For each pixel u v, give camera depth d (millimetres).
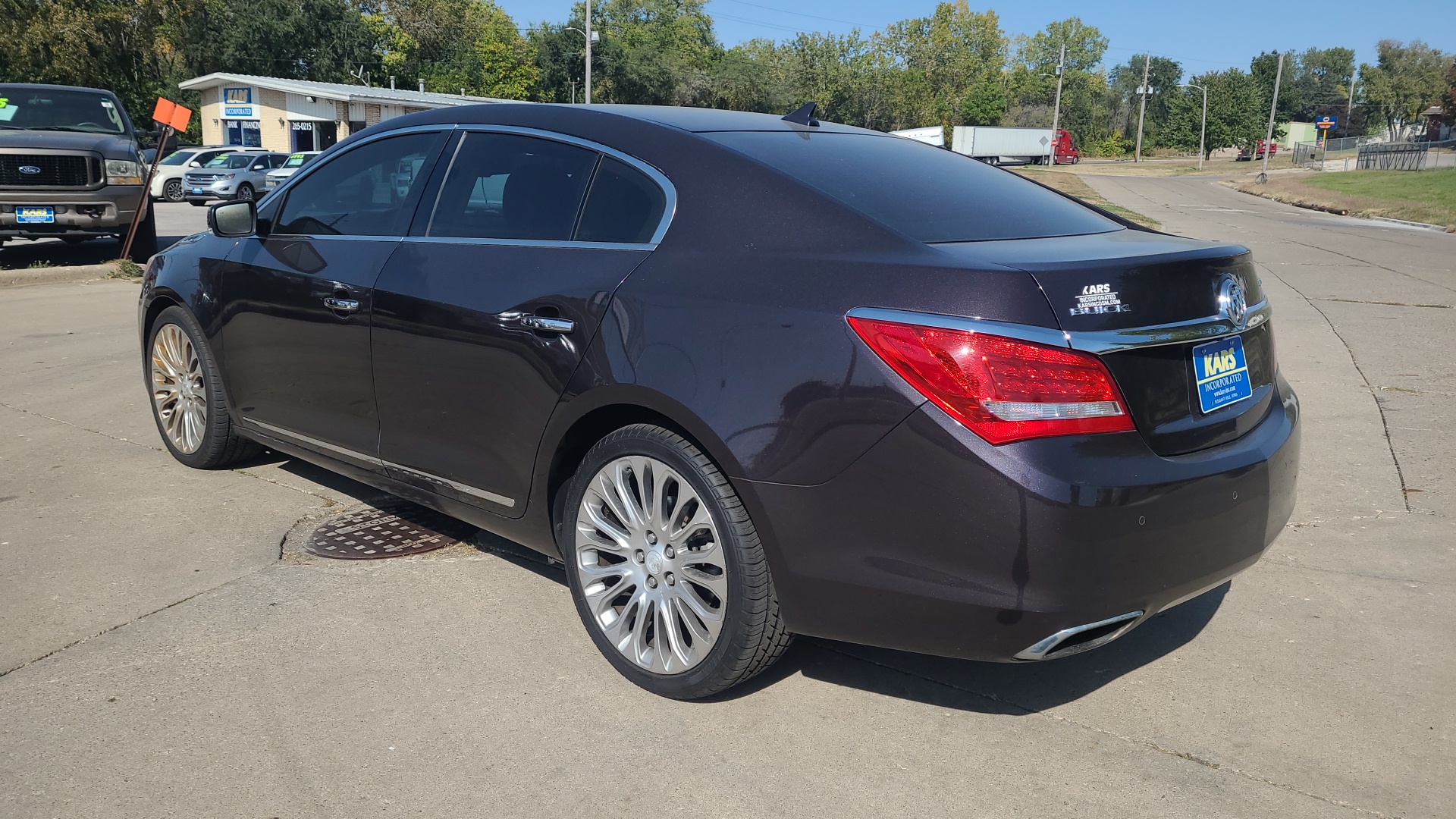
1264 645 3377
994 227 2979
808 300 2637
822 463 2566
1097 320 2459
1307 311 10188
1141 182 55188
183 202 29922
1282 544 4230
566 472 3260
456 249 3477
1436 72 132500
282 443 4316
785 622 2758
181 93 51812
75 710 2844
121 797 2479
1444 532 4320
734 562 2746
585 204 3234
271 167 29703
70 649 3178
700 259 2883
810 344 2592
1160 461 2533
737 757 2711
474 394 3318
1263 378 3062
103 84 47281
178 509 4395
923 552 2488
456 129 3713
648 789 2564
